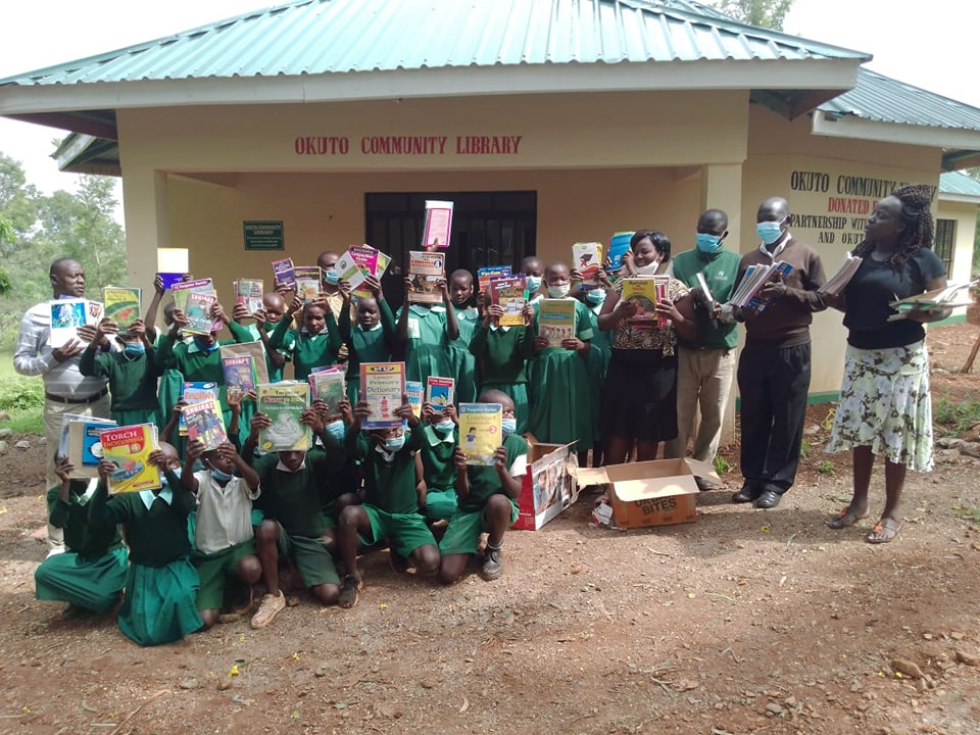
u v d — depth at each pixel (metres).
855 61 5.30
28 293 27.86
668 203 8.25
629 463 5.08
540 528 4.94
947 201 15.23
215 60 6.00
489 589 4.14
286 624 3.87
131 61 6.14
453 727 3.01
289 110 6.11
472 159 6.07
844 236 7.77
